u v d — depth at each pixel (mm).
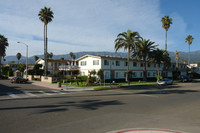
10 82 34688
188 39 68938
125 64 42906
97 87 25359
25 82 35000
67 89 22891
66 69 47062
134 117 8078
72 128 6352
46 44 42719
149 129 6223
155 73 52562
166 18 49000
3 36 57156
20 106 10812
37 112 9070
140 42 37062
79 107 10516
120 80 38375
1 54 58344
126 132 5871
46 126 6598
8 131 6020
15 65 81938
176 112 9242
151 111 9461
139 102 12539
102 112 9133
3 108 10156
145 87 27766
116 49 37906
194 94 17922
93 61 39531
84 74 42281
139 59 44375
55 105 11188
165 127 6527
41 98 14680
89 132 5902
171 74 60656
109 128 6359
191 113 9016
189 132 5980
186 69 65438
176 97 15492
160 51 40469
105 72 38188
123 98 14688
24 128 6352
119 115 8461
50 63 51125
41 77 38750
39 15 43031
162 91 21156
